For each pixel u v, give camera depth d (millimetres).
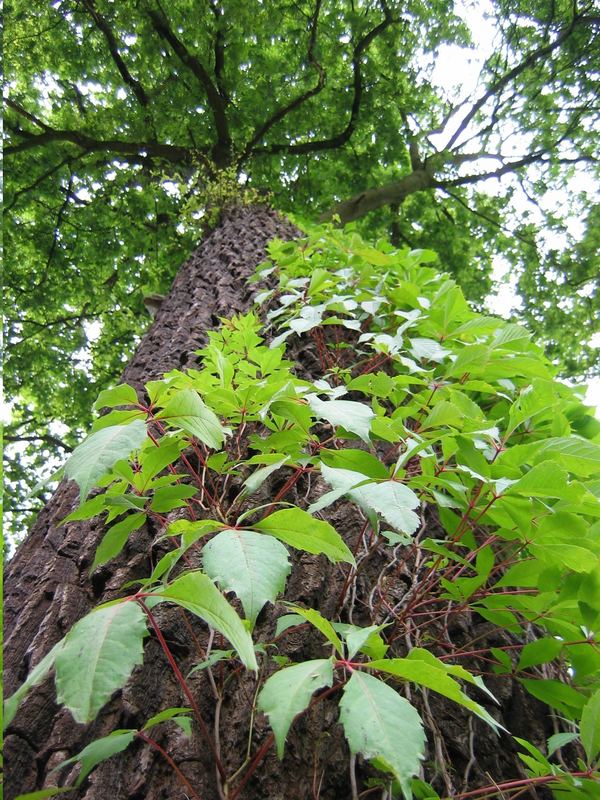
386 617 1112
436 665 651
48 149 9070
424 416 1370
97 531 1247
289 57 9156
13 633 988
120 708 852
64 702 450
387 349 1581
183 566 1098
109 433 719
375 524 733
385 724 503
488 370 1416
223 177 5055
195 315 2473
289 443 1073
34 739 807
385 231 10320
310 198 9789
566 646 970
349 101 9445
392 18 8820
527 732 1054
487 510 998
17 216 9617
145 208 9273
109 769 778
